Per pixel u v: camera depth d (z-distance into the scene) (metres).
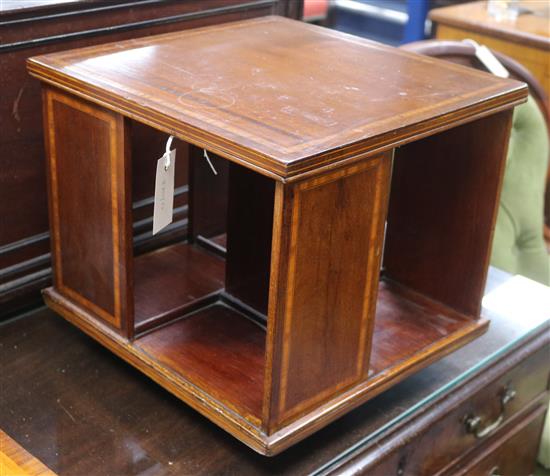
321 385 0.88
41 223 1.11
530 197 1.52
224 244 1.20
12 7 0.99
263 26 1.14
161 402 0.99
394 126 0.81
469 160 1.02
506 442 1.24
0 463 0.82
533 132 1.50
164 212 0.89
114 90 0.86
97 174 0.92
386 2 3.60
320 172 0.75
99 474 0.89
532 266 1.55
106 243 0.95
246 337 1.01
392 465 0.99
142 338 0.99
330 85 0.92
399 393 1.04
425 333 1.04
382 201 0.85
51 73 0.92
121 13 1.09
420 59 1.03
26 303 1.12
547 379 1.29
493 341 1.15
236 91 0.88
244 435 0.86
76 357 1.06
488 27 2.08
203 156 1.16
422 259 1.11
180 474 0.90
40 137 1.07
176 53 0.99
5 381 1.01
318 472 0.91
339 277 0.84
